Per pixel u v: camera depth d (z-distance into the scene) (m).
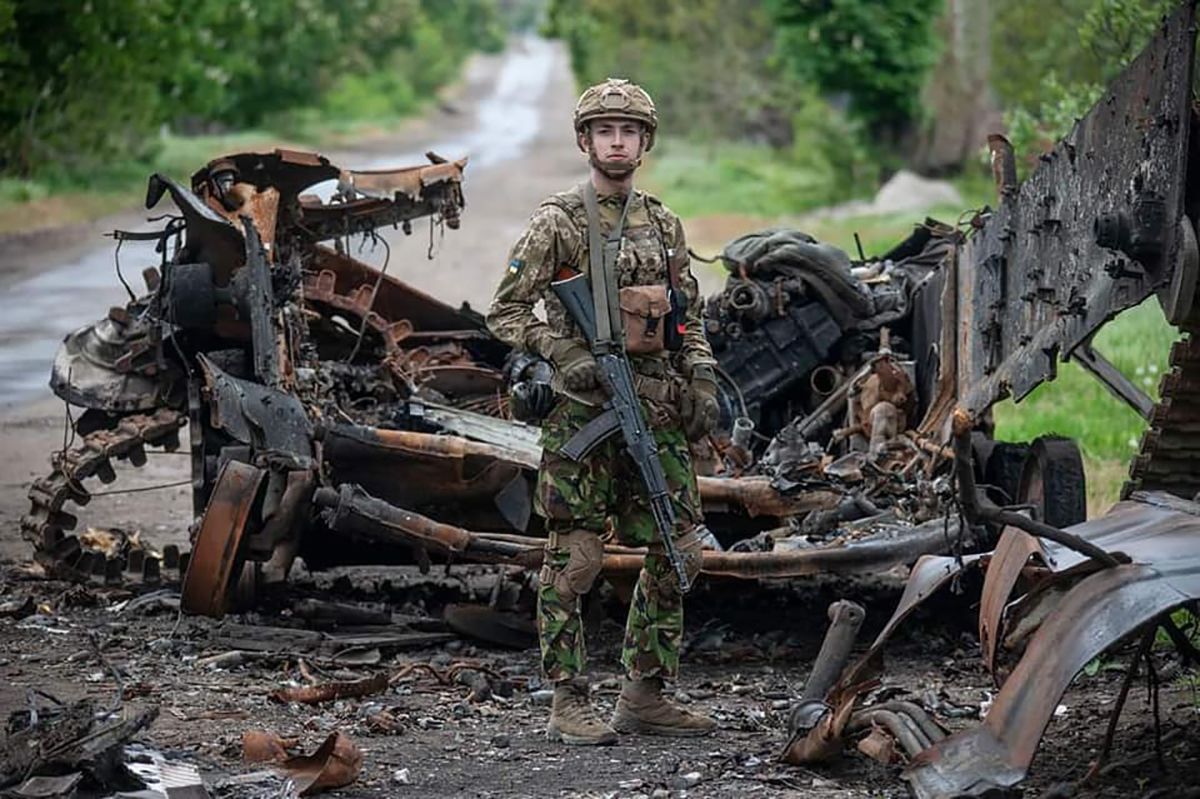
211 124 79.44
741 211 48.59
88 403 11.48
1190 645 7.65
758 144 65.56
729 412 12.21
